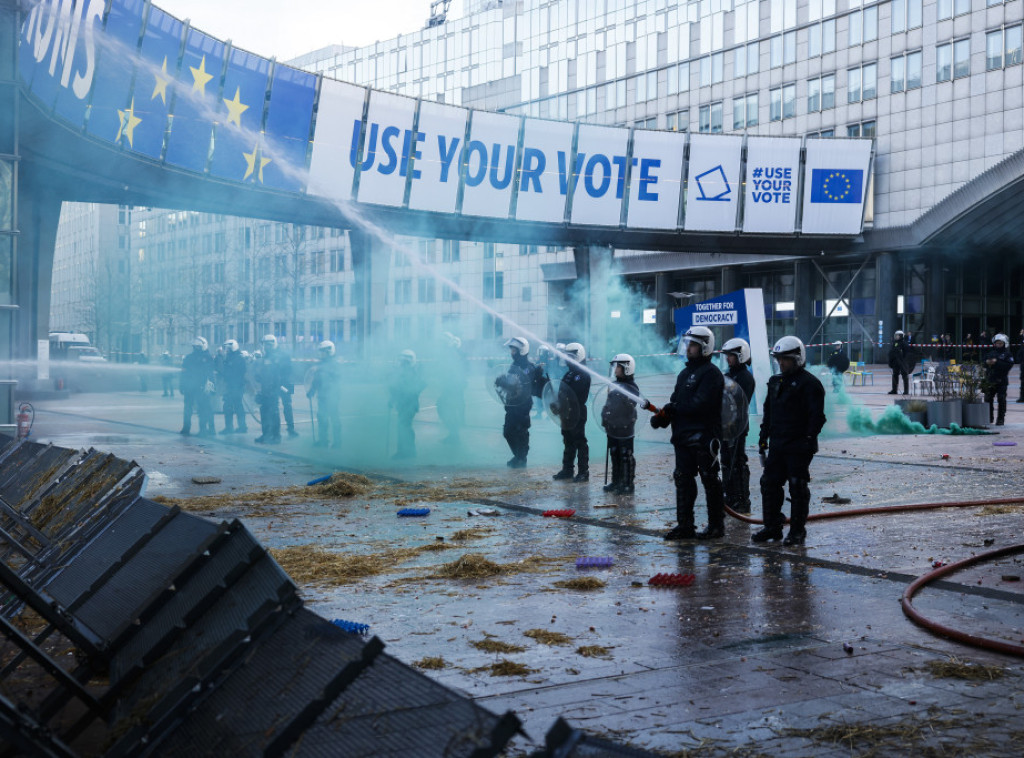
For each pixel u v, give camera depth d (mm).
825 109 65625
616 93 81000
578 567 7809
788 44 67875
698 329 9062
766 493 8891
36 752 3182
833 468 14602
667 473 14242
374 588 7094
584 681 4922
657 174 52812
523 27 89312
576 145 49969
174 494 12242
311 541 9000
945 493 11852
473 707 2238
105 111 30469
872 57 62719
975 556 7848
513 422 15016
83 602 4895
